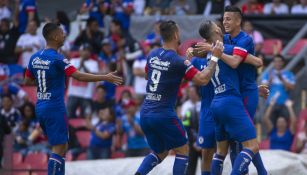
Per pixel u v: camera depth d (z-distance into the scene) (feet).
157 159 91.15
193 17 164.45
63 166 92.43
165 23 88.38
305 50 150.00
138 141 135.33
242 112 88.12
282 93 140.46
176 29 88.38
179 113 135.13
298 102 149.69
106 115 136.05
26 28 164.55
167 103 87.45
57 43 92.43
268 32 160.35
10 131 130.82
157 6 174.19
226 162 106.42
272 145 135.13
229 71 88.58
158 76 87.61
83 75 90.22
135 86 150.61
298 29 159.63
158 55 88.17
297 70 157.28
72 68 90.43
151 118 87.30
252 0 167.73
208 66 86.12
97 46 157.99
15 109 143.33
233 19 90.07
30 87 156.15
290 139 134.92
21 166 137.08
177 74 87.04
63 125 91.66
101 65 152.66
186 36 164.45
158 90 87.45
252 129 87.97
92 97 147.64
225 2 167.12
